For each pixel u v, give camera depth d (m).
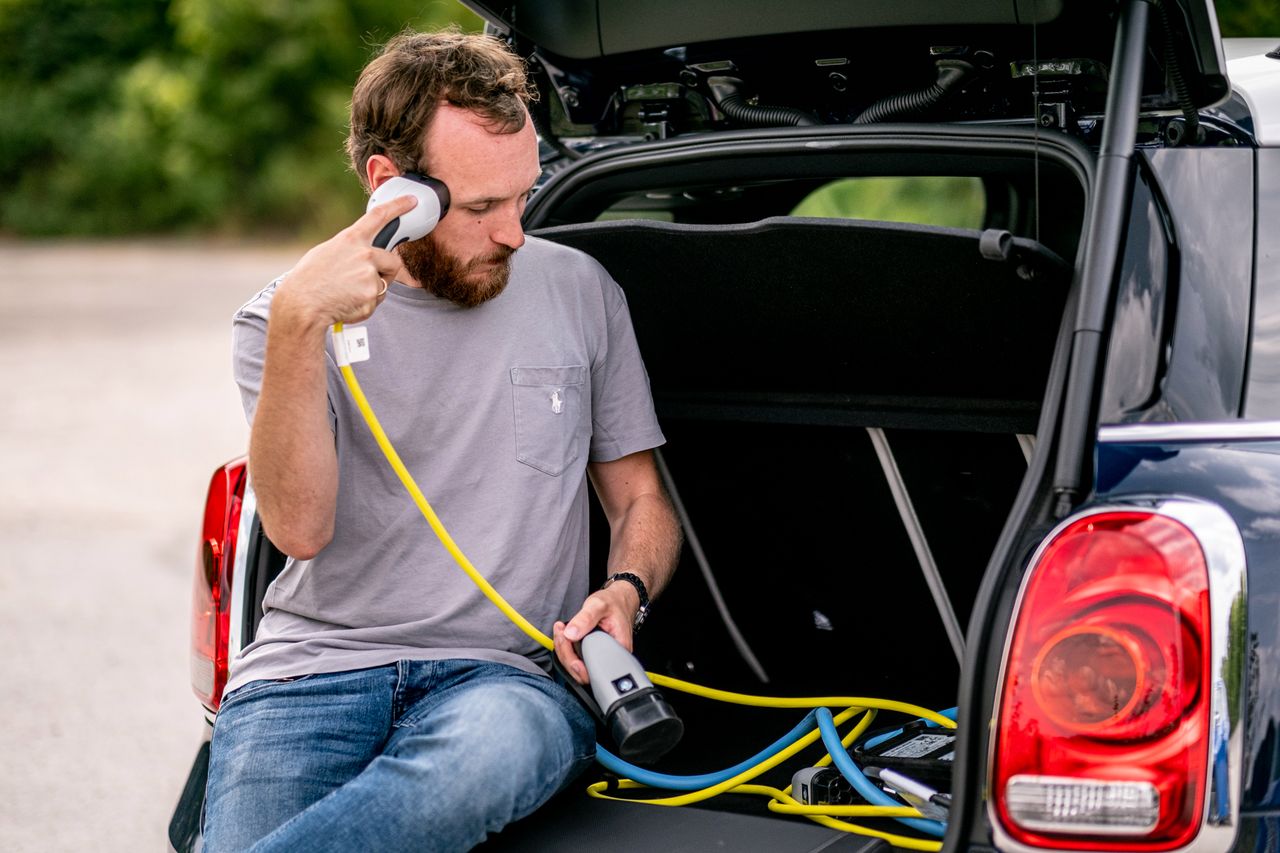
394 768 1.82
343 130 2.26
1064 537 1.59
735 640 2.71
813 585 2.61
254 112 23.75
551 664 2.15
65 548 5.95
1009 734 1.57
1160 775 1.51
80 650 4.77
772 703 2.36
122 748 4.01
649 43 2.47
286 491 1.97
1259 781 1.52
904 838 1.93
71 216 24.30
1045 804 1.55
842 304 2.12
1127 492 1.64
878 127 2.25
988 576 1.62
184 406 9.05
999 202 2.68
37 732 4.12
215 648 2.31
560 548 2.15
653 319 2.36
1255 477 1.63
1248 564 1.55
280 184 23.84
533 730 1.91
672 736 1.94
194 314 13.71
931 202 2.73
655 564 2.25
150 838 3.48
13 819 3.58
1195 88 1.95
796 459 2.47
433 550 2.10
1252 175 1.96
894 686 2.59
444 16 16.42
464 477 2.11
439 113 2.00
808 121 2.46
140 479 7.12
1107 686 1.54
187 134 23.72
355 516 2.10
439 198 1.98
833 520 2.51
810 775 2.12
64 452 7.75
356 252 1.91
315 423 1.95
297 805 1.95
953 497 2.36
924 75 2.37
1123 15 1.89
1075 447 1.68
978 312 2.02
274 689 2.07
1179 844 1.51
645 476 2.35
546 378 2.16
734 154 2.38
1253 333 1.86
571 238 2.24
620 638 2.05
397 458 1.99
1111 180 1.80
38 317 13.52
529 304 2.19
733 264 2.12
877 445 2.35
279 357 1.90
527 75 2.60
